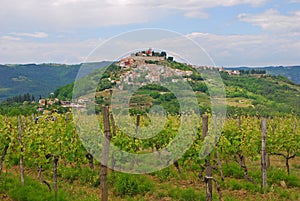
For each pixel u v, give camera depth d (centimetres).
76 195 879
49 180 1054
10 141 960
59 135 966
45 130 980
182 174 1064
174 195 873
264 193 913
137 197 878
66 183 1005
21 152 924
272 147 1221
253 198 871
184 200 849
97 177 1001
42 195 834
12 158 998
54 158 905
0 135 955
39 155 923
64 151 955
